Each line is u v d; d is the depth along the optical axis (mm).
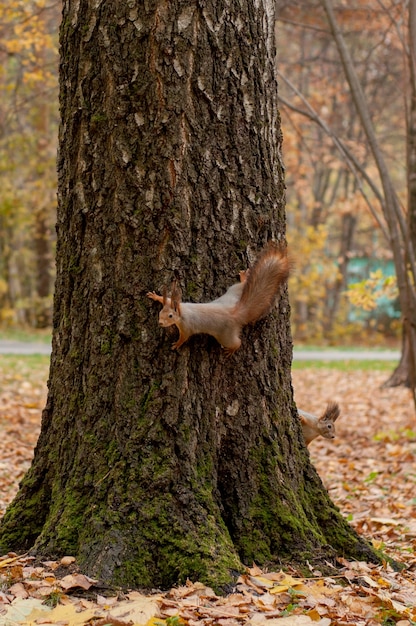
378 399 20125
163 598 5230
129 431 5824
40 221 41125
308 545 6086
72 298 6137
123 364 5891
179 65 5809
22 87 26953
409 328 13297
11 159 32812
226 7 5941
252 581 5539
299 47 42000
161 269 5832
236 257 6008
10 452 12797
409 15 13422
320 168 47031
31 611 4973
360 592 5695
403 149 43906
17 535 6160
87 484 5898
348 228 49188
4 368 23016
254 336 6137
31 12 19828
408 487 11047
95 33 5941
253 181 6098
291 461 6344
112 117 5891
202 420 5891
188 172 5859
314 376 25531
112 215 5930
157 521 5617
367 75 37719
